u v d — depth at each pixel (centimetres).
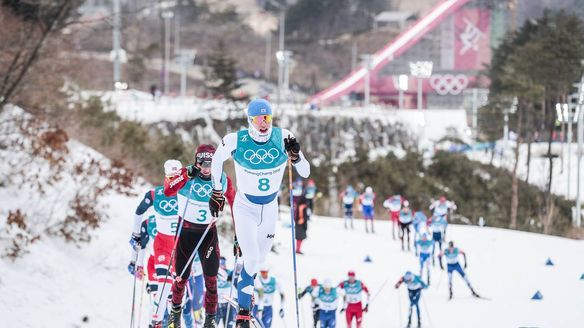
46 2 3219
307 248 4812
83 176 3225
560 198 9688
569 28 13712
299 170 1377
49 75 3794
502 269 4506
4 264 2220
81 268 2522
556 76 11050
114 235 2930
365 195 5775
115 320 2258
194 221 1596
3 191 2739
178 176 1588
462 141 14350
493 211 9388
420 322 3150
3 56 3212
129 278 2639
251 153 1352
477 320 3259
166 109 9538
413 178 9575
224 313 2505
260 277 2784
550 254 5031
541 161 12156
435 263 4678
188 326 1991
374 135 12156
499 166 11400
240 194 1385
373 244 5169
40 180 2966
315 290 2909
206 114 9738
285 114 11019
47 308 2117
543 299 3662
